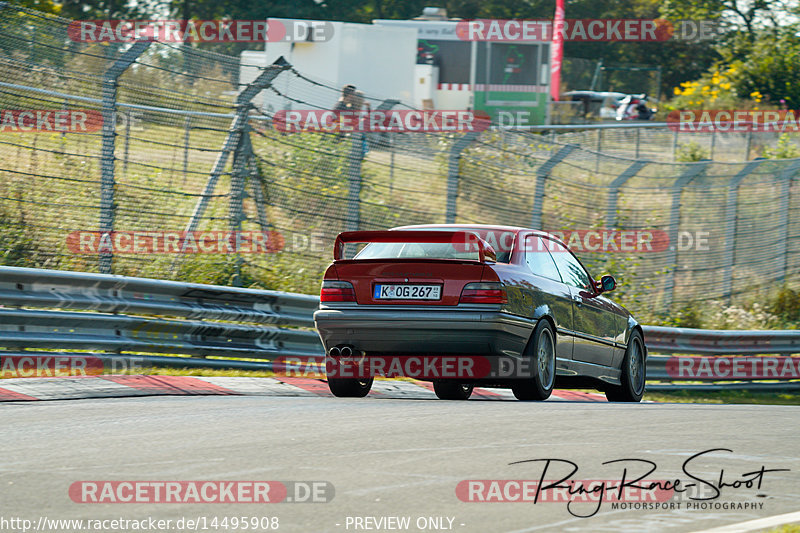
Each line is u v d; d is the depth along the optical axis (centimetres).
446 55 11619
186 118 4872
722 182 7119
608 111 13825
